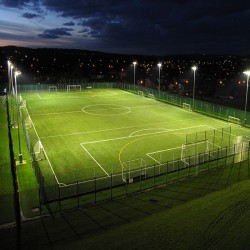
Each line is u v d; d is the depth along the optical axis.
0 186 31.50
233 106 83.44
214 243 19.75
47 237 21.73
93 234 21.67
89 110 68.44
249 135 51.00
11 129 52.22
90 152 42.38
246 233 20.55
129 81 152.62
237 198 25.95
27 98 82.69
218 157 40.44
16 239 21.62
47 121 58.31
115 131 52.28
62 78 149.88
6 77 133.38
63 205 27.94
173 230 21.44
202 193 28.98
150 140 47.75
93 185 32.75
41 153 41.25
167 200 27.83
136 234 21.19
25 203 28.02
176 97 79.81
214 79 152.50
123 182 33.56
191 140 48.03
